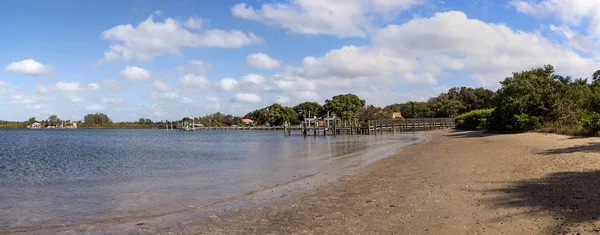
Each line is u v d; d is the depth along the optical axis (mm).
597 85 32375
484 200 8820
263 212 9305
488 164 14992
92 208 10617
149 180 16234
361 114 114250
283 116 137750
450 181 11781
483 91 111000
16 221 9289
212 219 8844
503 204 8281
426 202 9141
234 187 13531
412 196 9969
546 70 34812
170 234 7730
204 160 25781
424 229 6992
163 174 18281
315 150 32031
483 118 49531
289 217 8633
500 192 9531
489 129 42156
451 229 6867
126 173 19219
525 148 20016
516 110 34594
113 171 20359
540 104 32844
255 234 7406
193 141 60031
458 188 10531
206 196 11914
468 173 13086
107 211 10180
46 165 24641
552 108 32375
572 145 19172
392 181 12711
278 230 7594
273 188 12906
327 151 30203
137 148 42594
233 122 175625
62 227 8625
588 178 10172
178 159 27141
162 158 28328
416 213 8172
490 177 11859
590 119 23953
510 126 35312
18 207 10930
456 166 15203
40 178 18000
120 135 99875
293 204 10039
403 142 36906
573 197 8242
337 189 11898
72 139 72000
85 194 13016
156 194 12609
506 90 36094
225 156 28750
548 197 8484
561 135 26203
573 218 6785
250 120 167375
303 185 13188
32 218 9555
